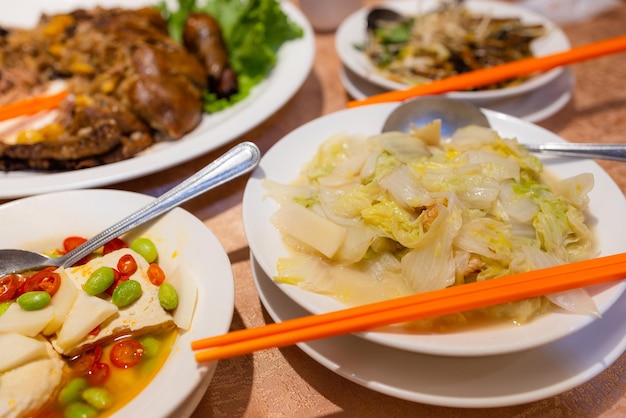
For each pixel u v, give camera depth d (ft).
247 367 0.96
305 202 1.06
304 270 0.92
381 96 1.38
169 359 0.86
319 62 1.83
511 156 1.10
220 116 1.54
